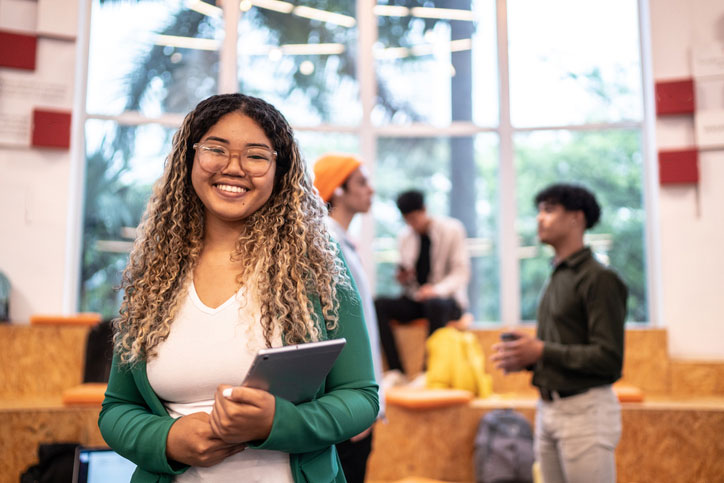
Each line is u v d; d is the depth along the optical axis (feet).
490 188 15.28
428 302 12.99
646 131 14.85
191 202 3.98
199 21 15.11
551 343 6.88
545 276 14.85
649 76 14.58
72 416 10.37
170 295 3.76
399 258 14.23
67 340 12.35
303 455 3.59
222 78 14.99
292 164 3.99
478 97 15.55
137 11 14.83
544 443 7.26
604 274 6.93
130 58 14.70
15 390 12.07
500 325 14.76
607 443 6.70
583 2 15.44
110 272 14.12
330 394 3.65
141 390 3.70
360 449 6.66
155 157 14.58
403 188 15.38
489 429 10.69
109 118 14.43
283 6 15.57
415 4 15.85
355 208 7.48
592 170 15.01
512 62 15.47
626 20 15.26
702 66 13.89
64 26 13.67
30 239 13.23
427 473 11.15
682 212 13.79
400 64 15.71
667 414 10.79
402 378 12.56
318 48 15.61
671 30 14.17
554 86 15.33
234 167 3.68
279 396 3.40
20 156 13.30
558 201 7.45
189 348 3.55
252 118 3.81
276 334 3.58
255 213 3.91
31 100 13.39
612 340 6.72
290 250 3.80
